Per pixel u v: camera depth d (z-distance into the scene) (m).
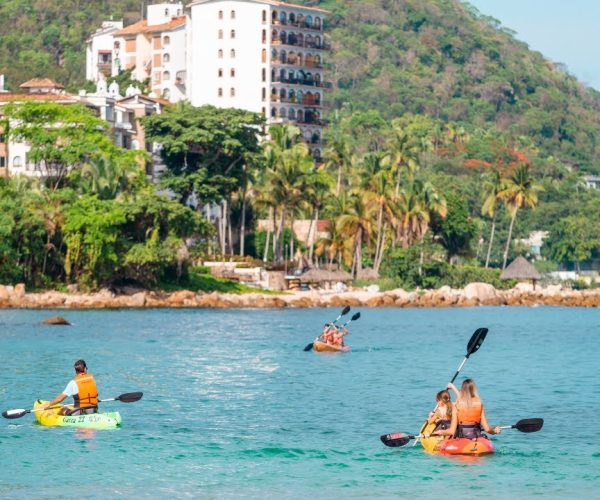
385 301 187.88
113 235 165.25
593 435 55.06
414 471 47.09
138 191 183.88
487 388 73.44
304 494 43.94
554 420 59.78
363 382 75.69
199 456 50.06
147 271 171.50
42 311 150.12
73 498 43.31
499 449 51.34
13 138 192.38
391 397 68.06
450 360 92.25
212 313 154.00
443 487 44.81
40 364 84.75
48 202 169.38
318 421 59.06
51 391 69.94
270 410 62.69
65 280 169.62
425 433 51.12
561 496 43.56
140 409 62.84
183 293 169.38
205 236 180.38
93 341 105.50
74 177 183.50
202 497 43.59
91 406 57.16
